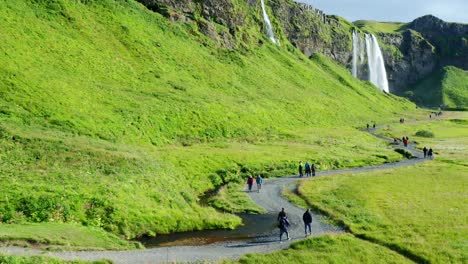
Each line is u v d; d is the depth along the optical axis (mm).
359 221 41688
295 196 53406
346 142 97938
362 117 147625
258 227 41531
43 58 81000
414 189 55031
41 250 27984
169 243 35781
